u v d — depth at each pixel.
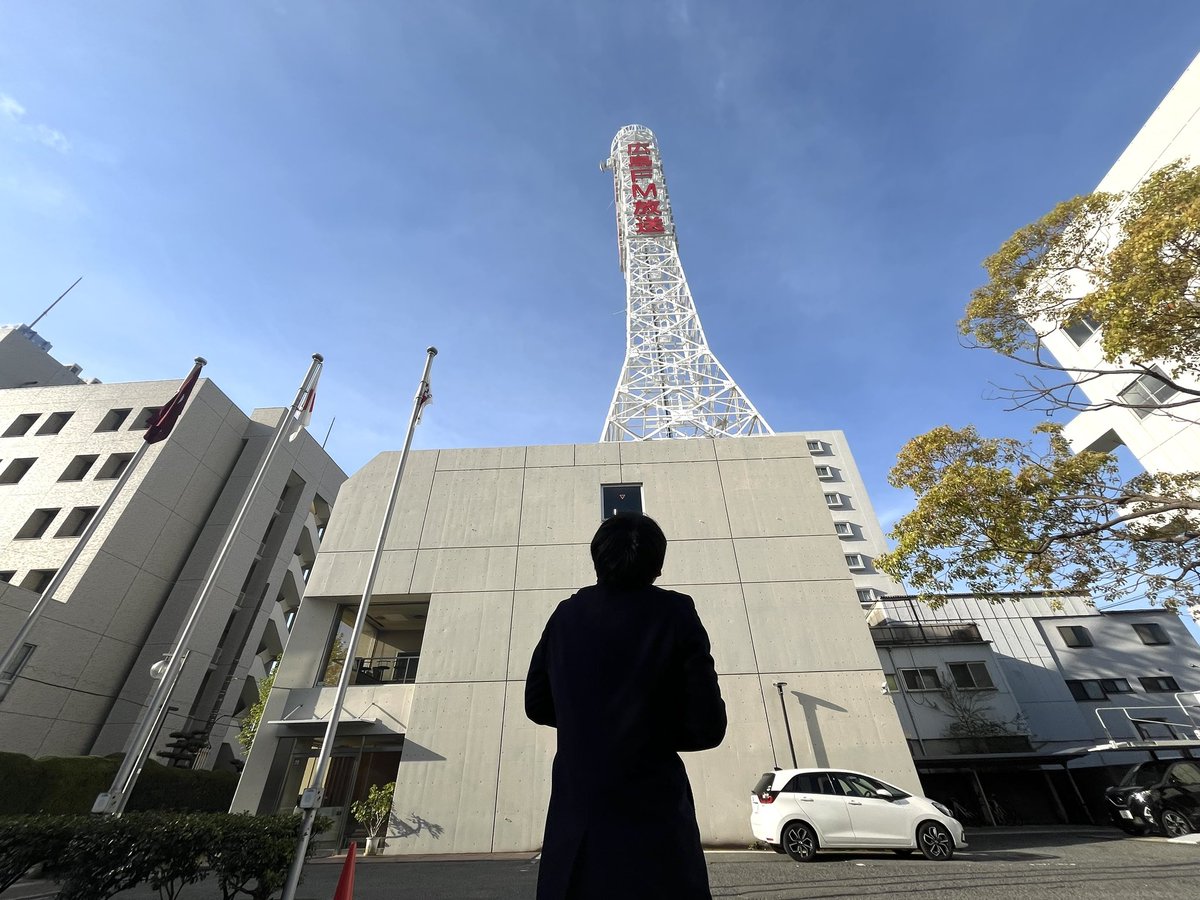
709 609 13.69
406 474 16.31
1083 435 19.95
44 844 4.62
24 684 19.34
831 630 13.34
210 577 10.70
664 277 34.81
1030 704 19.77
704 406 26.36
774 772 10.01
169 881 4.83
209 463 28.75
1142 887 6.41
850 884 7.22
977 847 10.81
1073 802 16.69
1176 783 11.70
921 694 18.70
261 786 12.18
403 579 14.37
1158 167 16.31
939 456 12.23
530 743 12.16
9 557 22.80
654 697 1.38
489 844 11.18
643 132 41.12
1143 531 11.15
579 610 1.63
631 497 15.75
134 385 28.91
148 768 17.78
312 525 36.25
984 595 11.70
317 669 13.73
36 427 27.73
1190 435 16.36
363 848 11.53
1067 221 11.45
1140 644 20.59
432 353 12.48
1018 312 12.18
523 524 15.21
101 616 22.31
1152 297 8.77
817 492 15.54
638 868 1.14
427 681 12.91
